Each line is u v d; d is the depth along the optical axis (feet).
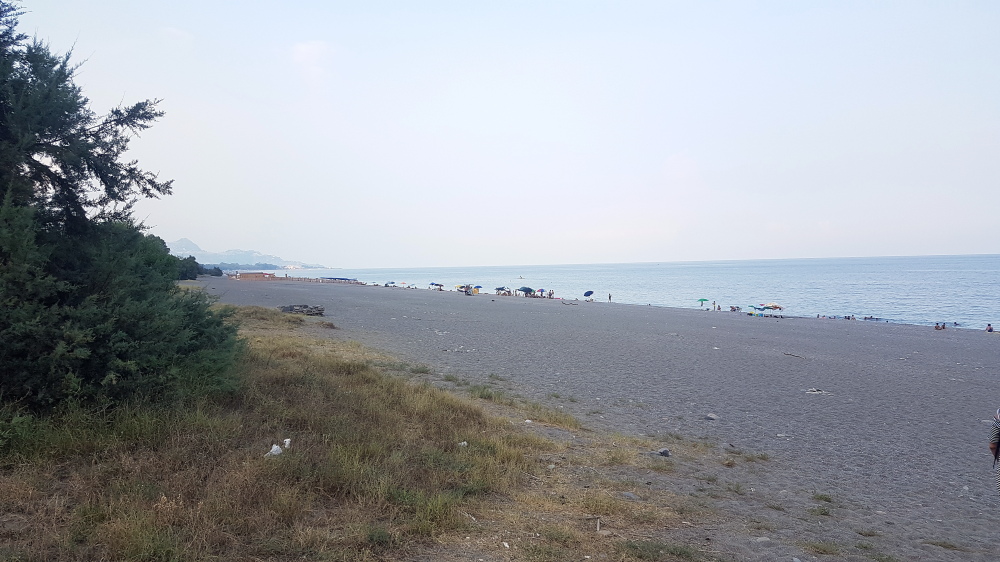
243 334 56.44
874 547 19.17
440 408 31.58
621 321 127.54
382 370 47.67
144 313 22.86
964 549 19.89
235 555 13.35
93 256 22.54
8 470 16.72
